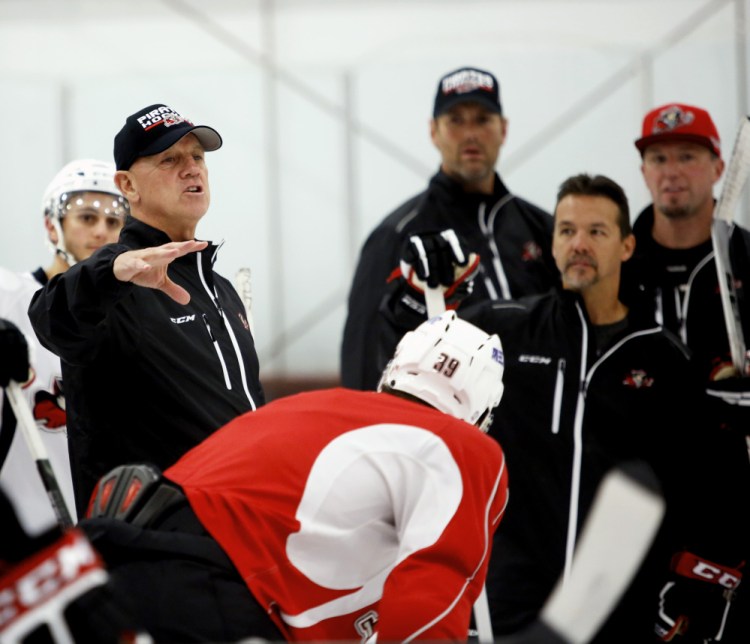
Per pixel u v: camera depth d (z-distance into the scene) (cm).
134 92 2503
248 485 813
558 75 2408
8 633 578
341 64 2473
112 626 643
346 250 2495
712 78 2356
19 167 2523
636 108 2384
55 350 934
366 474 812
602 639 1115
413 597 768
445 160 1536
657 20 2377
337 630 823
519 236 1527
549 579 1148
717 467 1153
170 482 809
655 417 1166
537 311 1224
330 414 842
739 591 1198
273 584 791
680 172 1373
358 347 1485
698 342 1350
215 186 2502
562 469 1166
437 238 1159
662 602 1155
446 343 895
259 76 2483
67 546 585
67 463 1209
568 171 2408
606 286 1206
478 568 811
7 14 2500
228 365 1023
